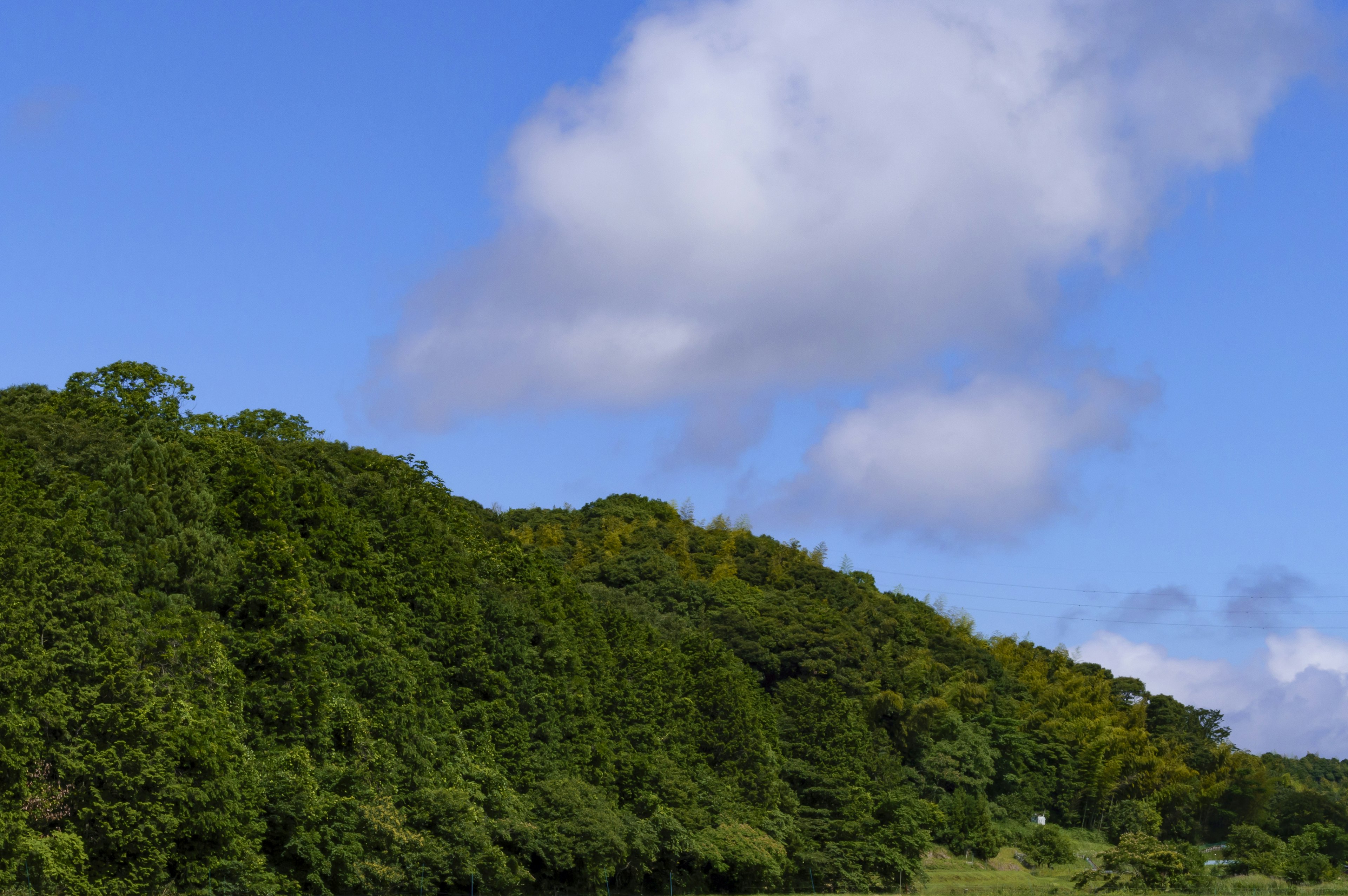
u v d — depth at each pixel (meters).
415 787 70.81
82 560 56.41
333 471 97.88
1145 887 105.81
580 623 103.12
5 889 46.34
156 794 52.34
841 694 128.38
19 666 49.56
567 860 78.44
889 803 114.50
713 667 116.19
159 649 58.56
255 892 57.34
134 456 68.81
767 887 103.38
